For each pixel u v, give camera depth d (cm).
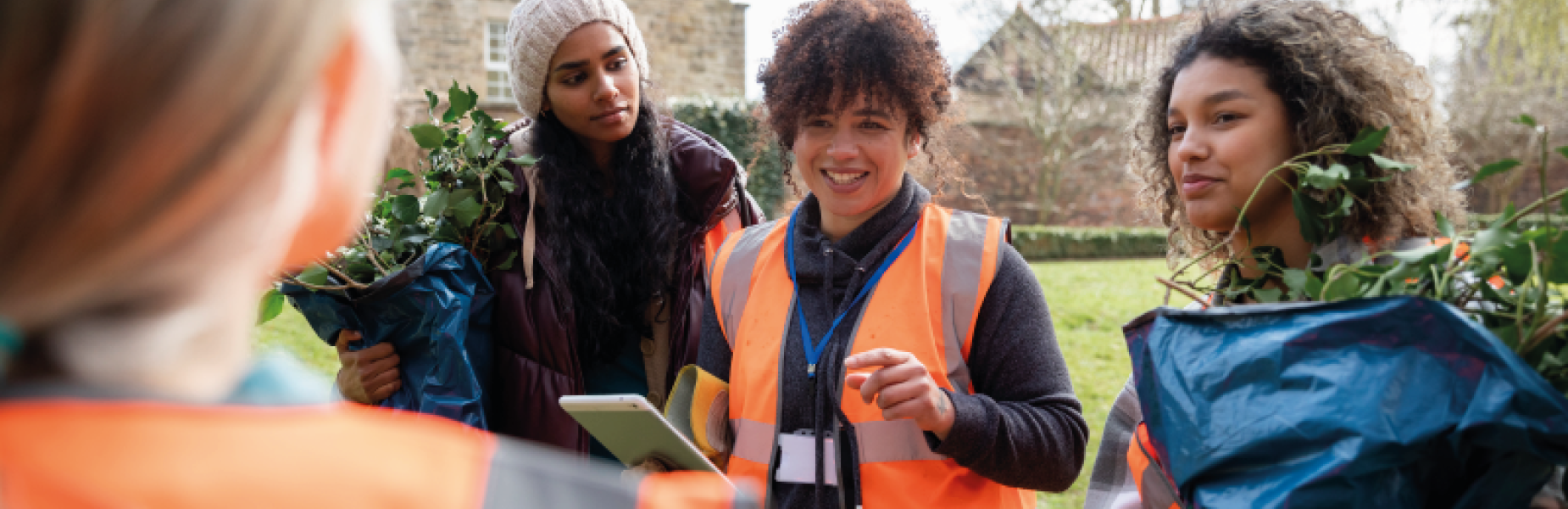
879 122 172
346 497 39
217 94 34
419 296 194
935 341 164
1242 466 102
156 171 34
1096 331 786
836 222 181
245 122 35
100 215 34
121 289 36
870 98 170
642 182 226
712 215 230
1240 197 145
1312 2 147
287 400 43
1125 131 187
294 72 36
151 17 33
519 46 222
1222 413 104
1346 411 96
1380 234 139
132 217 35
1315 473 95
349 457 40
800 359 170
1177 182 155
